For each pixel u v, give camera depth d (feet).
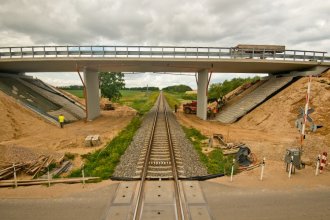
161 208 23.00
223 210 22.84
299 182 29.53
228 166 34.73
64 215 22.29
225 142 51.16
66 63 80.38
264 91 91.25
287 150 33.32
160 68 92.02
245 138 56.18
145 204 23.75
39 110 77.46
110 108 134.10
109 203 24.29
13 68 92.94
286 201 24.67
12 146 38.70
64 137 58.80
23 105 73.00
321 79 71.67
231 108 97.66
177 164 35.47
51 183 29.91
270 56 77.20
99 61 76.59
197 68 89.15
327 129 53.98
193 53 75.15
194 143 50.65
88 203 24.44
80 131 67.31
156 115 98.78
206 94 89.40
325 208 23.36
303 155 39.29
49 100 96.17
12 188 28.63
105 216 21.85
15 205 24.30
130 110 134.21
